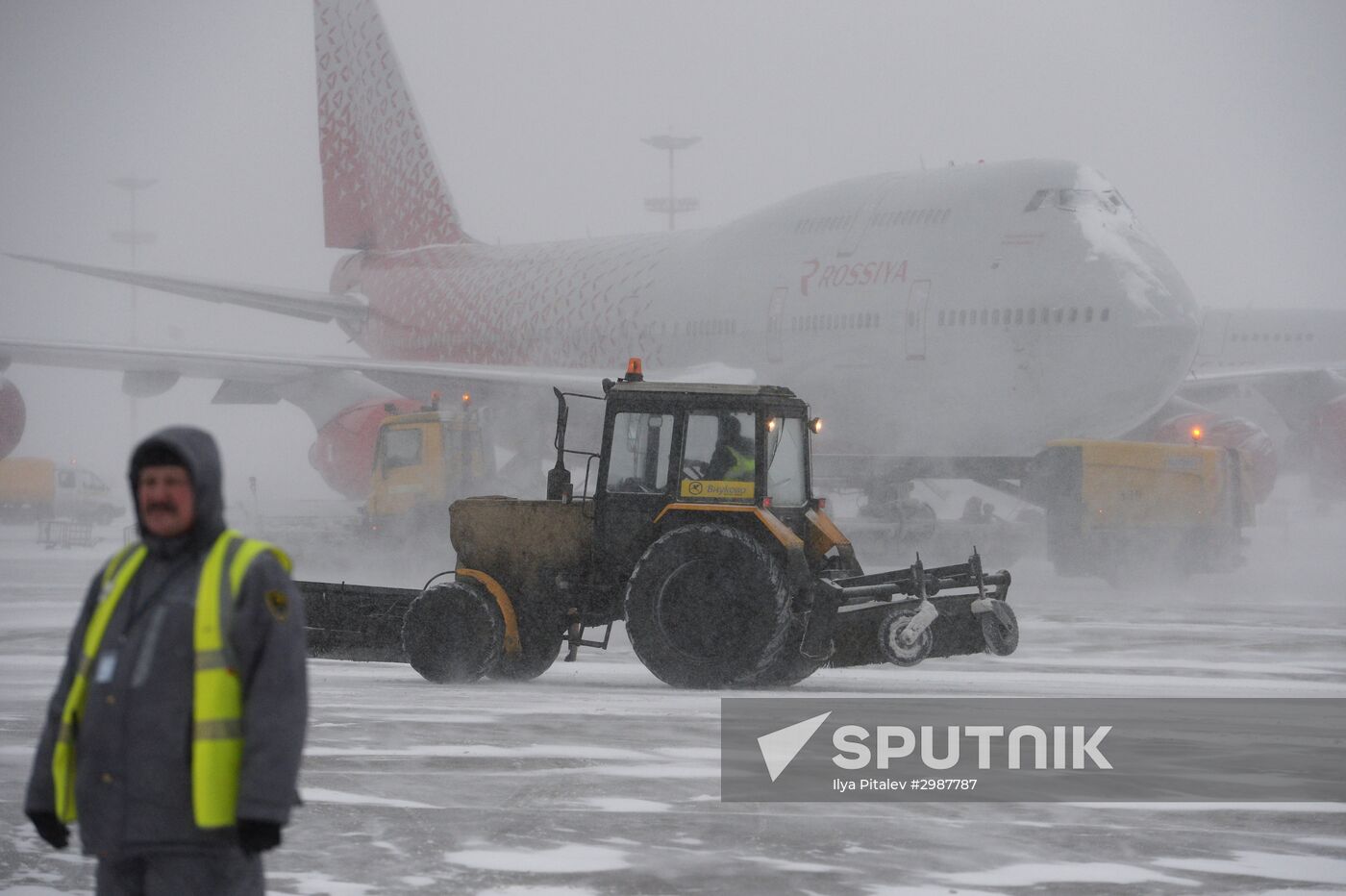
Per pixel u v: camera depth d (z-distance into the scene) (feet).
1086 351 211.00
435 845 56.80
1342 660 124.36
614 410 109.81
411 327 347.36
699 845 57.31
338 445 272.10
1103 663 122.93
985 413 221.05
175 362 269.64
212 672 33.63
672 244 286.25
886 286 228.43
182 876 33.78
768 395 108.17
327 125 388.78
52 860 55.72
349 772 70.85
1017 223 220.02
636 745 78.89
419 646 107.24
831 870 53.72
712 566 102.73
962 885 51.78
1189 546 208.95
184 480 34.40
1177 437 261.65
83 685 34.71
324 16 387.75
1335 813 63.98
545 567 108.99
